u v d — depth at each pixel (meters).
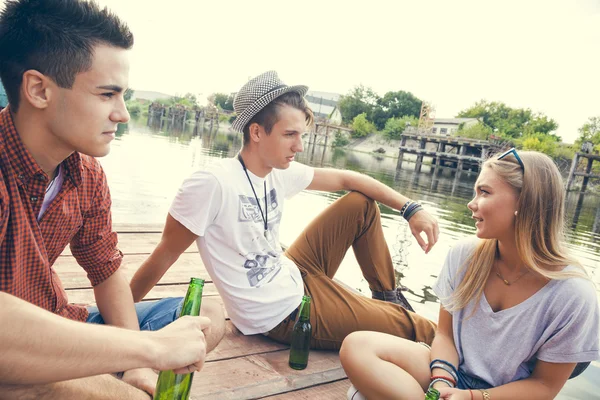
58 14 1.05
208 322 1.21
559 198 1.53
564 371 1.52
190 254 3.13
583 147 28.42
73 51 1.05
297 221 7.78
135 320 1.54
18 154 1.09
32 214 1.14
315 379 1.89
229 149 23.80
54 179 1.22
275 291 2.04
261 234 2.03
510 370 1.60
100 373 0.97
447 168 35.91
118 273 1.54
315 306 2.11
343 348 1.71
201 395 1.66
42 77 1.06
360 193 2.39
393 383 1.59
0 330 0.84
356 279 5.20
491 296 1.67
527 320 1.57
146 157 14.34
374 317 2.13
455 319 1.73
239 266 1.99
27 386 0.93
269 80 1.92
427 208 12.02
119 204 7.02
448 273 1.79
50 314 0.93
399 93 72.88
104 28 1.08
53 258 1.32
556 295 1.52
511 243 1.61
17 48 1.05
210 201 1.87
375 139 68.50
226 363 1.92
